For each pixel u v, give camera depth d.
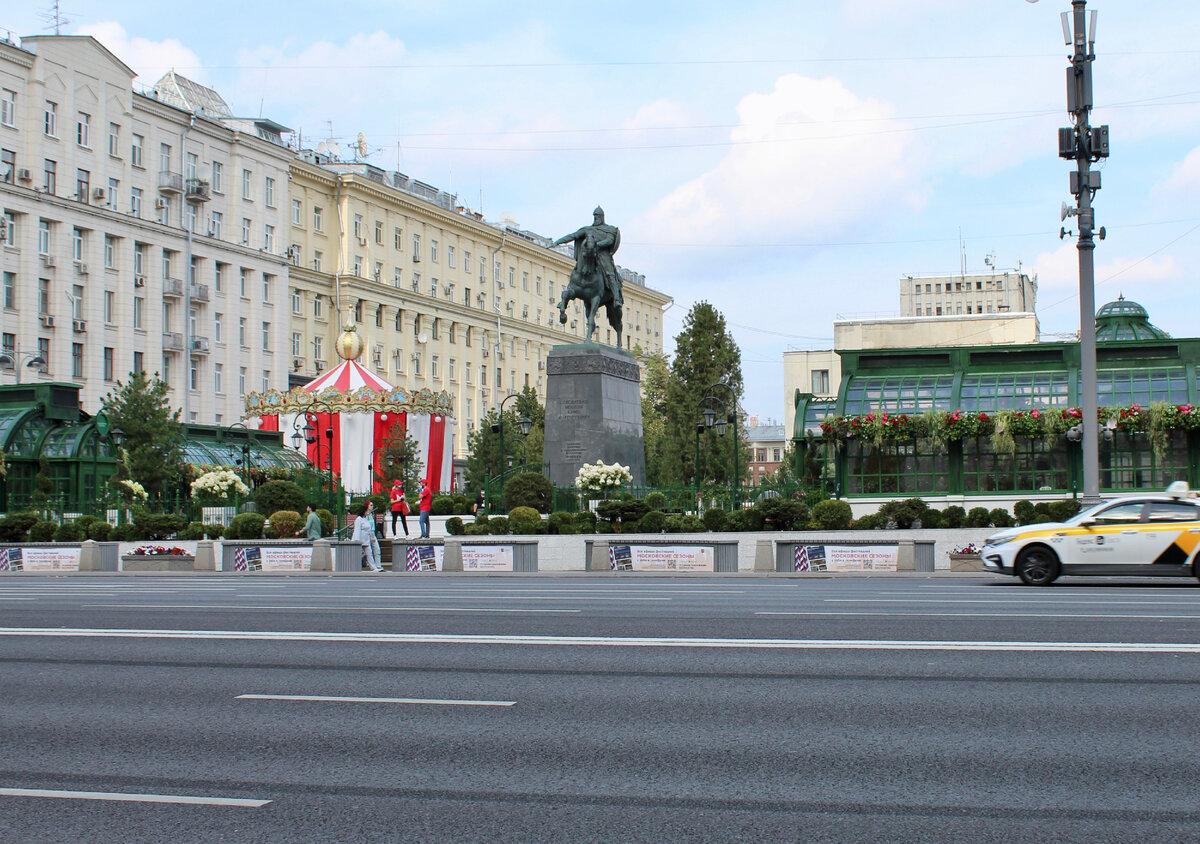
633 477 42.84
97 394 67.06
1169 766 7.99
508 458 74.69
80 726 9.55
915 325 86.31
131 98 70.44
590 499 38.44
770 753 8.45
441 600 20.92
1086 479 27.45
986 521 32.94
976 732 9.05
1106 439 37.62
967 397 39.53
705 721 9.55
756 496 39.12
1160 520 22.33
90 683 11.60
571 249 120.62
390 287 91.12
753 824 6.76
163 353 72.19
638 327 131.50
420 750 8.63
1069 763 8.09
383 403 58.25
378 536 40.69
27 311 63.16
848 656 12.79
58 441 50.00
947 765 8.05
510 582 27.86
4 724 9.65
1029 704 10.08
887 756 8.32
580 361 40.97
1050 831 6.60
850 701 10.30
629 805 7.17
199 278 74.88
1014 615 16.70
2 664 12.89
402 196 92.94
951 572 29.55
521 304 111.88
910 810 7.01
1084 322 27.56
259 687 11.28
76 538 38.88
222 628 16.19
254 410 60.56
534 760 8.31
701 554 31.09
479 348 103.81
